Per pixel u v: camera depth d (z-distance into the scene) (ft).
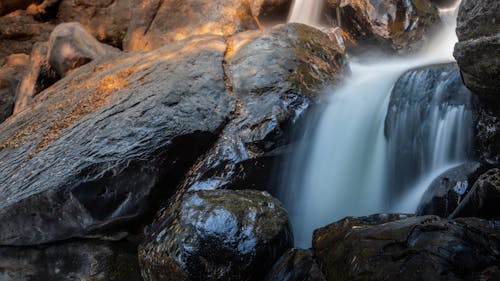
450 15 28.04
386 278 9.84
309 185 17.90
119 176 14.93
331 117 18.42
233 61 20.35
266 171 16.93
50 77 27.48
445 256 9.71
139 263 14.32
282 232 13.57
